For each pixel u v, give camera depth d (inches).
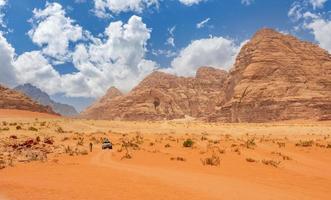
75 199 619.2
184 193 686.5
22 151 1322.6
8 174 909.8
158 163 1178.6
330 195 767.1
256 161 1288.1
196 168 1099.3
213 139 2250.2
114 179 820.6
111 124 3390.7
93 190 692.7
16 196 641.0
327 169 1198.9
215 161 1213.1
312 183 924.6
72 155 1349.7
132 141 1967.3
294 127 3698.3
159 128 3321.9
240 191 741.9
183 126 3563.0
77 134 2354.8
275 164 1231.5
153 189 713.6
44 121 3366.1
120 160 1227.9
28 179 819.4
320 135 2812.5
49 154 1353.3
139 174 911.0
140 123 3725.4
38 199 618.5
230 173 1029.2
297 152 1643.7
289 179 969.5
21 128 2463.1
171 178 868.0
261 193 733.9
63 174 894.4
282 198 695.1
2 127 2524.6
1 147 1408.7
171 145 1790.1
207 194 689.0
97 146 1722.4
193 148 1659.7
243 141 2119.8
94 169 986.1
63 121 3442.4
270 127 3676.2
